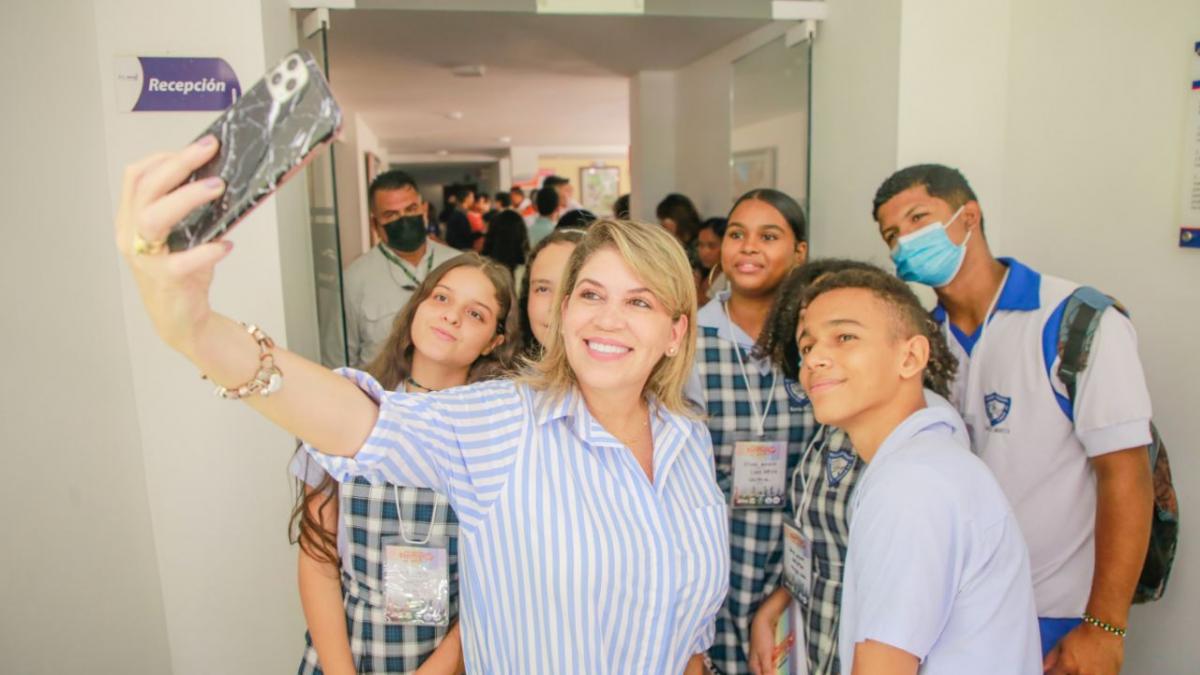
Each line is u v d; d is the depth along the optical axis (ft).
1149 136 6.24
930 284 5.86
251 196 2.30
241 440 7.00
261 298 6.92
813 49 9.45
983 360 5.69
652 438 4.32
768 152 11.04
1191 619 6.11
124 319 6.66
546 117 25.40
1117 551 5.03
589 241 4.03
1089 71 6.79
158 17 6.59
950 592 3.51
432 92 19.31
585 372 3.85
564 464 3.83
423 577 4.65
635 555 3.77
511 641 3.81
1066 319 5.23
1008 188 7.79
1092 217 6.81
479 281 5.33
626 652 3.87
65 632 5.59
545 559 3.67
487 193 46.24
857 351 4.03
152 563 6.91
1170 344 6.16
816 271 5.14
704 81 15.02
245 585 7.16
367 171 25.79
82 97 6.19
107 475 6.21
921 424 3.96
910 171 5.82
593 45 13.85
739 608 5.86
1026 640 3.70
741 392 5.98
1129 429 4.96
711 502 4.31
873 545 3.58
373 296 10.39
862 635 3.51
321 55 8.22
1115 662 5.05
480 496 3.68
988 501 3.66
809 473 5.02
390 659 4.75
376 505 4.67
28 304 5.24
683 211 13.82
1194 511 6.03
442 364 5.38
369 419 3.29
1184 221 5.94
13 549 5.00
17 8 5.33
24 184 5.28
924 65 7.59
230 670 7.25
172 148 6.68
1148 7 6.21
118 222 2.30
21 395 5.14
